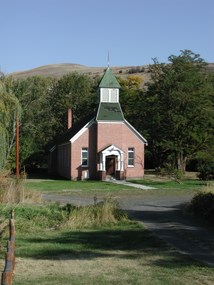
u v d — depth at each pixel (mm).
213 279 9711
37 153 63250
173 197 32875
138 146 54062
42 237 15930
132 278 9945
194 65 56281
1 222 15984
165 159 62625
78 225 18312
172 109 55031
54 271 10828
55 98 76938
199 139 54250
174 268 10805
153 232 16656
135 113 61688
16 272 10648
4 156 21656
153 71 57156
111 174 54875
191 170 67250
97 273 10547
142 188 40312
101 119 52906
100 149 52906
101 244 14523
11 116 21953
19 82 60562
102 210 19438
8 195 23859
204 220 19812
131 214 22172
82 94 76688
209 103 54812
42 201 25938
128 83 79875
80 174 52938
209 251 12938
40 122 71125
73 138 52938
